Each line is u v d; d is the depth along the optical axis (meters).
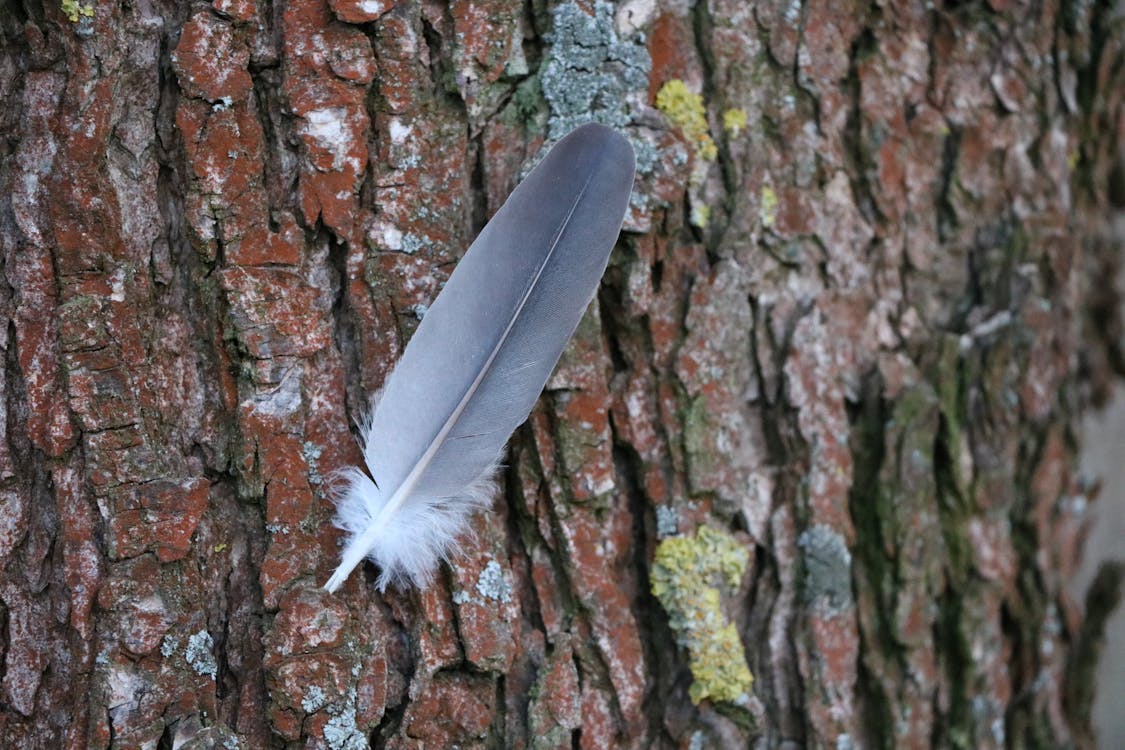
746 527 1.73
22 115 1.69
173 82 1.70
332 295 1.71
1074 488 1.80
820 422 1.74
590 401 1.72
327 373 1.70
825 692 1.74
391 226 1.71
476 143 1.71
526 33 1.72
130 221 1.70
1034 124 1.77
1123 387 1.82
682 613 1.72
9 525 1.69
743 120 1.73
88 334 1.69
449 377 1.70
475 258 1.70
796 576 1.74
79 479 1.69
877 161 1.75
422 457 1.70
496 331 1.70
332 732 1.69
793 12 1.74
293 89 1.70
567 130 1.71
